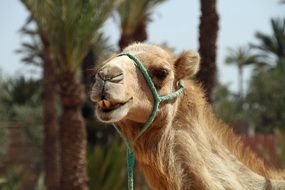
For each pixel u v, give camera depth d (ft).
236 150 29.12
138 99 26.89
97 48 102.01
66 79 83.66
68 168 84.43
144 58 27.81
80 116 85.35
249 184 28.71
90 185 84.43
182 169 27.35
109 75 25.50
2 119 202.59
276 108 237.25
